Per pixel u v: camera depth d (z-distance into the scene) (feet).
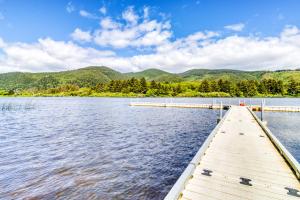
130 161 39.63
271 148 31.96
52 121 95.61
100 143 53.11
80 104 228.63
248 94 377.09
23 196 26.35
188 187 19.17
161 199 26.30
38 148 48.19
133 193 27.63
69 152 44.98
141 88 439.63
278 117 105.70
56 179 31.32
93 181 30.86
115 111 142.51
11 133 66.74
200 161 26.08
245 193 18.08
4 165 36.94
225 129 48.26
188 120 96.07
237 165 24.68
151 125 82.33
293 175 21.74
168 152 45.50
